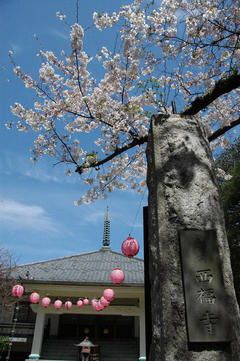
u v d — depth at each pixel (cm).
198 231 300
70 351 1614
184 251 290
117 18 641
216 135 584
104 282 1498
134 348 1675
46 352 1583
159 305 281
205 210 314
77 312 1534
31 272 1670
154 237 316
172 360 253
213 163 353
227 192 828
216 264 287
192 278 280
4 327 1647
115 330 1823
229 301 276
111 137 721
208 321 265
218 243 299
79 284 1493
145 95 655
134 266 1872
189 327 262
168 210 314
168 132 358
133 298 1569
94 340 1752
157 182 329
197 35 575
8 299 1483
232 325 266
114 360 1580
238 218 767
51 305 1529
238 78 453
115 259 2030
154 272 305
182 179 329
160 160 341
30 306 1609
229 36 534
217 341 258
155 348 278
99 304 1119
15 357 1653
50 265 1839
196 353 256
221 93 471
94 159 604
